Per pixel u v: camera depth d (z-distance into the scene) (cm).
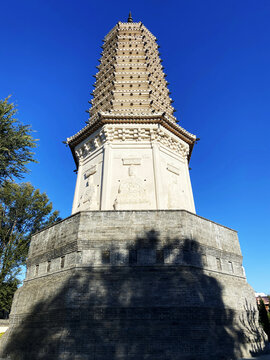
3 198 3900
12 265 3591
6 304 3466
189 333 1530
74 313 1570
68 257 1844
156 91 3456
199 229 2000
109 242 1816
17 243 3859
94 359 1441
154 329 1527
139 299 1609
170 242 1809
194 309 1600
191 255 1819
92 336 1505
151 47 4047
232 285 1962
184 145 3100
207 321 1619
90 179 2747
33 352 1599
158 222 1883
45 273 1969
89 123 3075
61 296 1670
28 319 1819
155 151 2683
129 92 3188
